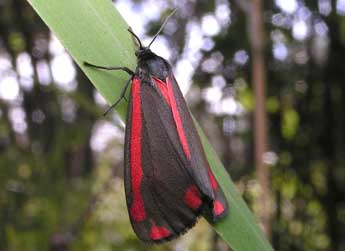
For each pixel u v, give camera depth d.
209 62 0.16
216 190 0.07
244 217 0.07
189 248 0.18
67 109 0.17
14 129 0.17
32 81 0.17
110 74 0.07
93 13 0.07
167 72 0.08
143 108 0.08
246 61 0.16
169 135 0.07
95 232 0.18
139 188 0.07
